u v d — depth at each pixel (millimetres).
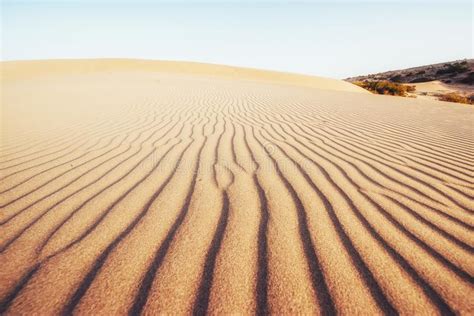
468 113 6832
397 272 1219
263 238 1454
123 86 11914
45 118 5078
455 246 1407
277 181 2229
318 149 3281
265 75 31891
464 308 1051
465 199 1972
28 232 1514
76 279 1172
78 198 1929
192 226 1562
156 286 1134
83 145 3385
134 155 2973
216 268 1233
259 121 5137
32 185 2166
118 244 1400
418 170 2588
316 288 1135
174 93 9820
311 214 1705
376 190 2090
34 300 1070
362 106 7723
